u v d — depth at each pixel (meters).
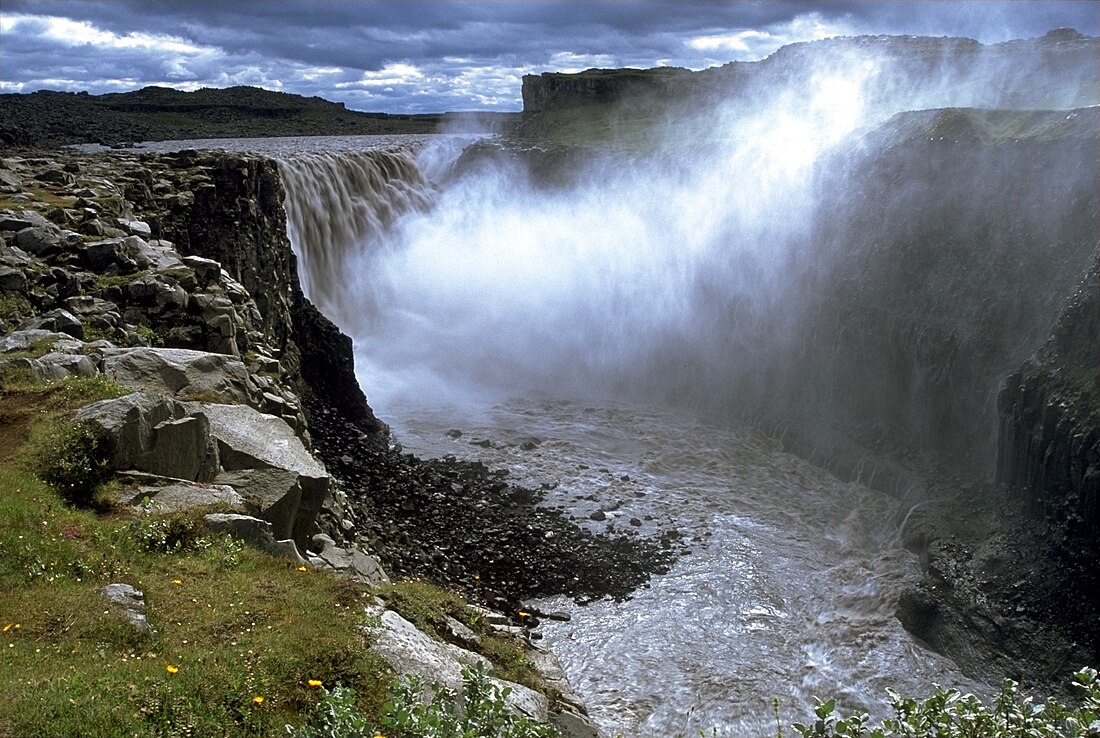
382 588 12.48
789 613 23.23
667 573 24.44
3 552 9.98
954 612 23.34
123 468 12.42
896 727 7.67
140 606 9.70
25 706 7.48
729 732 18.52
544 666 13.63
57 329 16.67
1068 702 21.03
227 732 8.10
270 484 13.17
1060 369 25.98
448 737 7.62
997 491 27.67
